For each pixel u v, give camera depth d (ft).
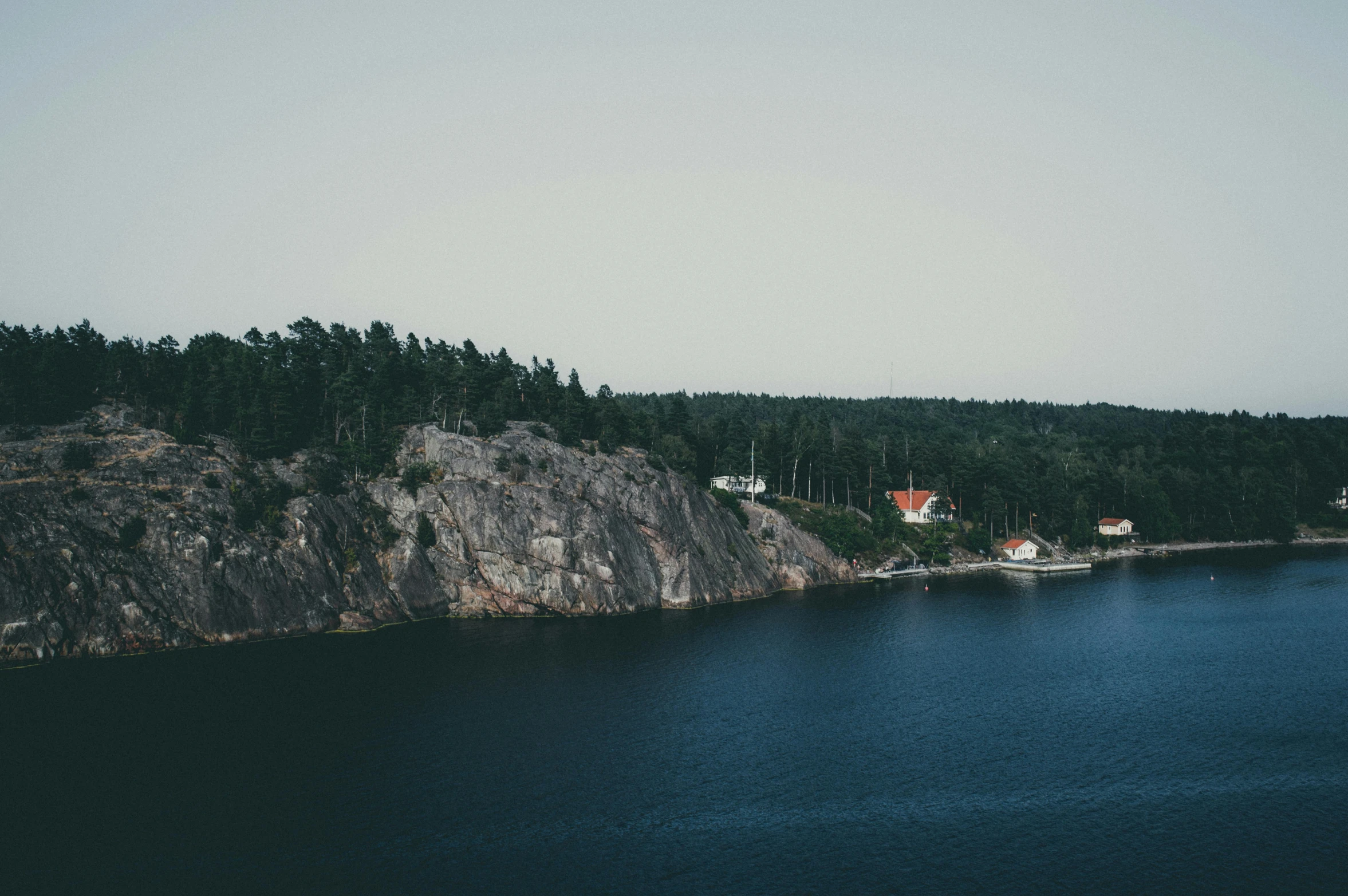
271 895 155.33
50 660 291.58
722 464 622.13
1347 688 280.10
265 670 289.94
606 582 396.37
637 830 183.01
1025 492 636.07
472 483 400.88
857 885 162.40
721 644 340.80
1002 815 191.31
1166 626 379.76
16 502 307.37
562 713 253.65
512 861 169.17
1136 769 216.33
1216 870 167.73
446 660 308.40
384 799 194.49
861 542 558.15
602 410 511.40
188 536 327.88
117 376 403.75
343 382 438.40
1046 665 312.71
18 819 182.19
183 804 189.67
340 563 367.25
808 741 234.58
